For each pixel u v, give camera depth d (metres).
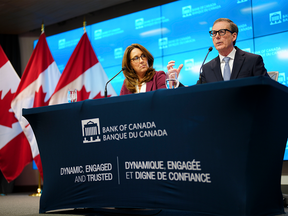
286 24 3.70
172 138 1.45
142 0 4.86
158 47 4.60
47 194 1.89
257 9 3.90
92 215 1.89
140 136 1.56
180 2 4.48
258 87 1.20
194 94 1.39
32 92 4.50
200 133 1.38
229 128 1.31
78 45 4.60
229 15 4.09
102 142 1.68
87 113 1.73
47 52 4.71
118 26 4.97
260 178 1.37
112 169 1.65
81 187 1.76
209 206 1.34
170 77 1.78
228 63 2.10
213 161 1.34
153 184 1.51
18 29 5.70
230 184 1.30
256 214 1.32
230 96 1.28
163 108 1.48
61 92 4.29
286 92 1.39
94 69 4.57
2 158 4.40
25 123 4.28
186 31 4.40
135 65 2.30
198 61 4.27
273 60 3.74
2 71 4.62
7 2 4.79
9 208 2.72
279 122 1.44
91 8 5.11
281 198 1.53
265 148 1.38
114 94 4.53
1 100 4.54
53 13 5.20
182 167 1.42
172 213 2.04
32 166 5.42
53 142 1.88
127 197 1.59
